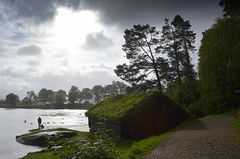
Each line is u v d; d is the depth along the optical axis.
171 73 55.62
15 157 28.02
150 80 54.84
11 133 49.53
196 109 38.06
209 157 13.66
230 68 38.38
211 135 19.25
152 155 15.01
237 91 39.31
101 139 14.90
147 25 55.06
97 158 13.81
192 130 22.42
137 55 55.34
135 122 27.19
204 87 39.25
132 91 55.09
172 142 18.12
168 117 28.83
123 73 55.62
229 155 13.75
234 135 18.53
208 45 39.94
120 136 26.70
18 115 114.75
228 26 39.06
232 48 38.50
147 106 27.91
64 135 35.47
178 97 42.84
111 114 28.48
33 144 35.41
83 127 59.38
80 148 14.13
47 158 19.72
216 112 36.25
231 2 17.30
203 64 39.81
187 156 14.20
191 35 57.75
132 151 16.19
